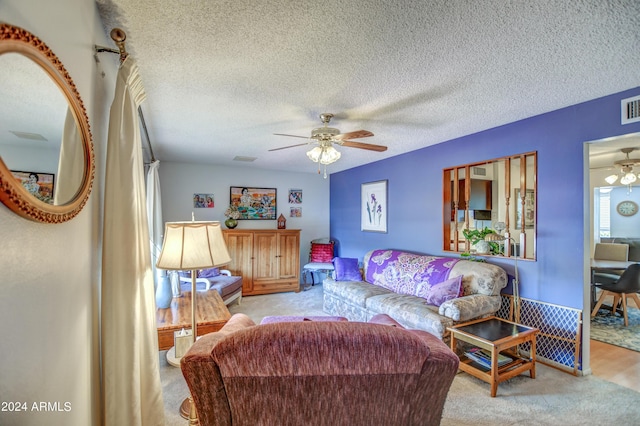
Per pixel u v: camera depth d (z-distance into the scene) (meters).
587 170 2.61
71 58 1.14
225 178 5.76
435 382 1.20
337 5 1.44
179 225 1.98
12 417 0.78
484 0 1.40
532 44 1.75
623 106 2.36
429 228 4.11
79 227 1.19
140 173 1.66
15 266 0.79
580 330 2.58
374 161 5.16
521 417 2.01
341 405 1.15
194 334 2.08
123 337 1.41
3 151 0.73
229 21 1.56
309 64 1.99
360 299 3.66
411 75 2.13
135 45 1.77
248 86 2.31
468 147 3.57
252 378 1.10
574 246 2.64
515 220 5.14
